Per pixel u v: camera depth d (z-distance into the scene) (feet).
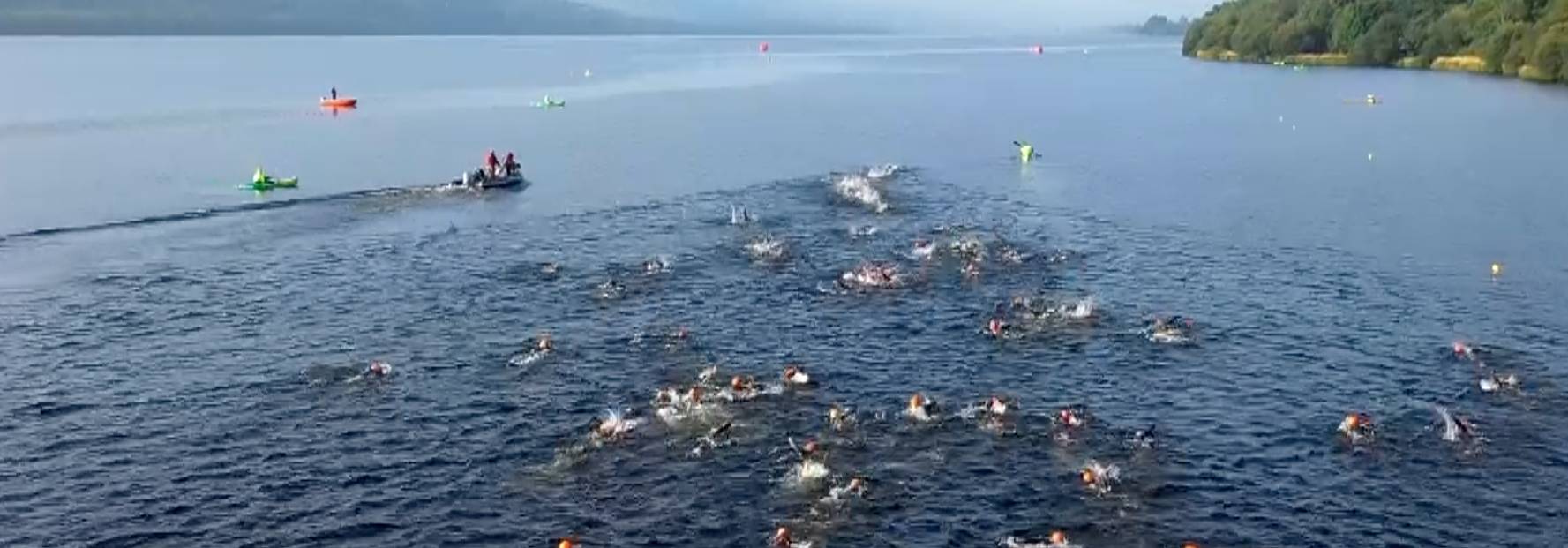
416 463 137.39
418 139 442.50
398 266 229.45
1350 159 393.70
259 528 122.31
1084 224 274.36
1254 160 392.68
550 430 146.72
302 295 209.05
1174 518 123.85
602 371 168.35
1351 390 161.58
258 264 231.71
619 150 408.67
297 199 303.89
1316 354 177.58
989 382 163.94
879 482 131.85
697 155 393.29
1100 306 201.36
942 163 377.91
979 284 215.51
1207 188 330.95
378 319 194.49
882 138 451.12
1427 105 585.63
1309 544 118.62
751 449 140.56
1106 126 506.07
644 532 120.78
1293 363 173.47
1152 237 260.21
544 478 133.28
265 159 380.58
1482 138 447.42
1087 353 176.96
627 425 146.92
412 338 184.03
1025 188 327.26
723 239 252.62
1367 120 520.83
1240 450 140.97
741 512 124.98
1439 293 214.07
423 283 216.95
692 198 305.94
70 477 134.21
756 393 158.61
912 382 163.73
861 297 206.69
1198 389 161.79
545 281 218.18
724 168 363.15
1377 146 425.69
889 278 216.33
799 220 274.57
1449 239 260.21
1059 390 160.97
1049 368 170.09
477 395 158.81
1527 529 122.11
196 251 242.78
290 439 144.77
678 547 117.80
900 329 188.03
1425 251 249.14
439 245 247.70
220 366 171.01
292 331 187.93
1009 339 183.11
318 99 626.23
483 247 246.27
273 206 292.20
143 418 151.23
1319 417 151.43
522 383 163.53
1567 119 508.53
